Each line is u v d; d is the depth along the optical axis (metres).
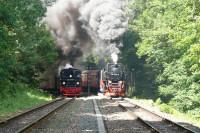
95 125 19.38
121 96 54.09
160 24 51.78
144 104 37.62
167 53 50.12
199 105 39.16
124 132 17.16
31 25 43.84
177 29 37.22
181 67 43.00
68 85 58.38
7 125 18.81
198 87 39.09
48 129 17.61
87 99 47.59
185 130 17.19
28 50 45.12
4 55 32.31
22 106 31.73
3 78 32.94
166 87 49.44
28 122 20.25
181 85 42.81
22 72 45.41
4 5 29.33
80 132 16.80
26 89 45.41
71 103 37.97
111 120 22.16
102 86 56.50
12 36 38.81
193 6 32.78
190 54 33.34
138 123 20.64
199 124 21.36
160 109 30.22
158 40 50.78
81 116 24.17
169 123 20.39
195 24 32.22
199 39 32.75
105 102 41.28
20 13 39.88
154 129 16.94
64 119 22.25
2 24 29.58
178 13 42.78
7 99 32.88
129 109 30.67
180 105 41.31
